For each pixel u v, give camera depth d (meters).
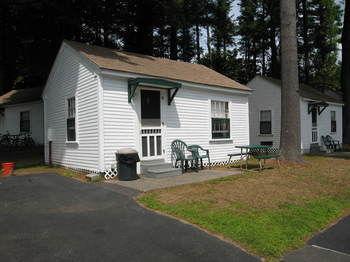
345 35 25.05
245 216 7.10
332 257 5.58
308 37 37.09
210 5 37.75
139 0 22.44
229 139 15.91
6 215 7.05
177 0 23.61
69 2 17.72
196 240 5.85
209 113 14.98
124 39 26.44
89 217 6.95
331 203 8.86
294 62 13.62
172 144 13.27
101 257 5.05
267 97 21.98
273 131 21.70
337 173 12.26
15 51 21.03
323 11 37.06
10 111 24.55
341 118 26.42
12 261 4.84
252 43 40.59
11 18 18.66
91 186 9.85
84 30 21.66
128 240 5.75
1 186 9.93
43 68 20.75
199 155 13.63
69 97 13.32
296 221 7.12
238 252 5.48
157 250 5.38
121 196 8.63
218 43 42.72
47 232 6.04
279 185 9.91
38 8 16.98
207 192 8.83
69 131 13.51
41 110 22.28
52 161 15.04
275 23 37.19
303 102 21.14
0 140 23.09
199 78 14.91
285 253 5.71
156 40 33.53
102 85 11.23
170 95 13.21
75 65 12.80
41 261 4.86
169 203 7.87
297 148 13.63
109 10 20.86
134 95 11.99
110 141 11.33
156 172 11.27
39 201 8.20
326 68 37.88
